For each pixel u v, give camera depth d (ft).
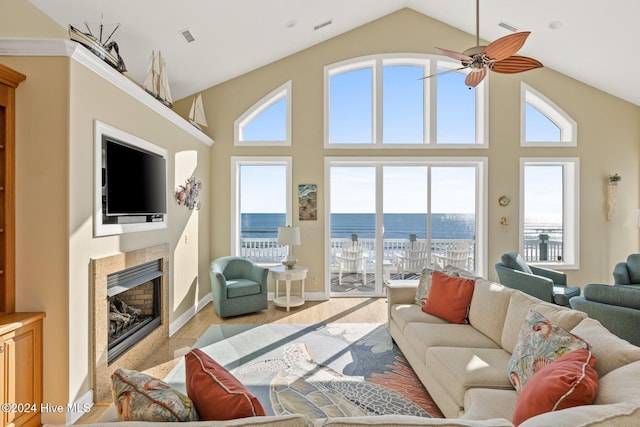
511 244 17.03
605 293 8.71
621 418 2.86
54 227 7.08
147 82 11.02
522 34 7.80
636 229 17.03
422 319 9.48
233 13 12.33
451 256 17.39
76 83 7.29
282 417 3.00
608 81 16.25
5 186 6.93
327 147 16.99
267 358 9.98
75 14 9.70
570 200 17.21
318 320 13.46
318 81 17.02
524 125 16.98
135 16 10.59
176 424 2.91
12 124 7.02
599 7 12.73
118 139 8.91
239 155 16.92
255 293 14.23
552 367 4.45
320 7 14.21
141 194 9.97
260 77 16.96
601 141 17.02
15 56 7.03
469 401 5.56
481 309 8.49
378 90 17.10
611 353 4.47
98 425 2.95
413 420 2.92
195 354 4.14
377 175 17.31
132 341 9.36
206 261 16.33
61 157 7.09
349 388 8.29
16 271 7.05
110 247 8.55
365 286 17.40
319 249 16.97
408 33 17.17
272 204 17.30
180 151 13.17
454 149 17.01
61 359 7.00
